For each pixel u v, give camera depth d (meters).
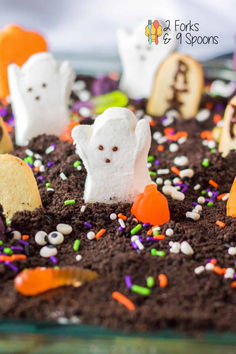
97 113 0.52
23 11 0.86
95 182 0.36
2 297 0.30
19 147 0.43
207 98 0.53
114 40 0.81
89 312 0.29
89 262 0.32
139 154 0.35
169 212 0.35
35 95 0.44
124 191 0.36
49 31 0.83
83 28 0.84
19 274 0.31
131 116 0.35
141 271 0.31
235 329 0.28
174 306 0.29
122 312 0.29
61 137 0.45
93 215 0.35
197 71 0.49
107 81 0.56
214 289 0.30
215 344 0.28
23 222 0.34
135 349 0.28
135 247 0.33
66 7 0.88
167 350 0.28
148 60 0.53
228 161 0.42
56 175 0.39
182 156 0.43
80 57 0.70
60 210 0.35
